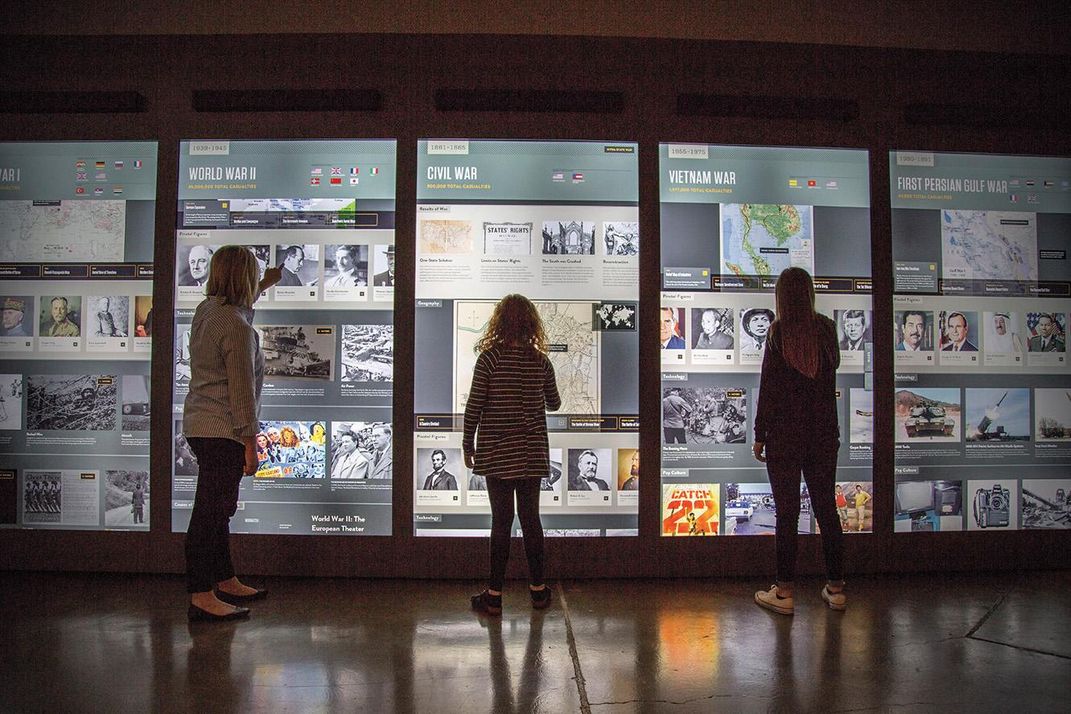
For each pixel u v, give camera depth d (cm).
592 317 434
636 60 444
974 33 461
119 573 434
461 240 435
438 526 428
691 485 435
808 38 458
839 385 443
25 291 443
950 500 448
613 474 432
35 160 446
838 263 446
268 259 436
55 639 330
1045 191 462
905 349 448
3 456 439
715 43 446
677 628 348
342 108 438
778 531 371
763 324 441
